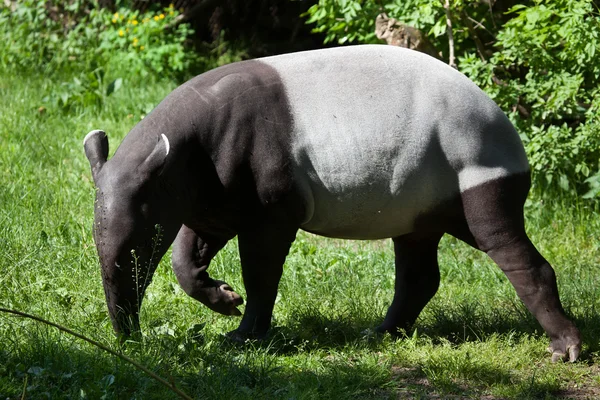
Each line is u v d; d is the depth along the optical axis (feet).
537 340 31.78
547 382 27.73
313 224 30.30
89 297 33.09
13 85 66.90
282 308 34.88
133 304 28.58
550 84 46.62
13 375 25.58
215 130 28.94
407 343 30.89
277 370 27.61
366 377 27.61
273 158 28.78
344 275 38.70
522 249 29.45
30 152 52.39
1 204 43.09
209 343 29.22
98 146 29.84
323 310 34.47
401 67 29.81
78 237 39.75
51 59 73.46
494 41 54.29
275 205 29.07
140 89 67.67
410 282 32.48
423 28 51.34
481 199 29.12
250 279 30.12
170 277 37.09
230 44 79.05
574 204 48.67
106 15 76.28
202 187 29.35
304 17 77.36
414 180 29.30
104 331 30.01
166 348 28.12
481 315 34.32
